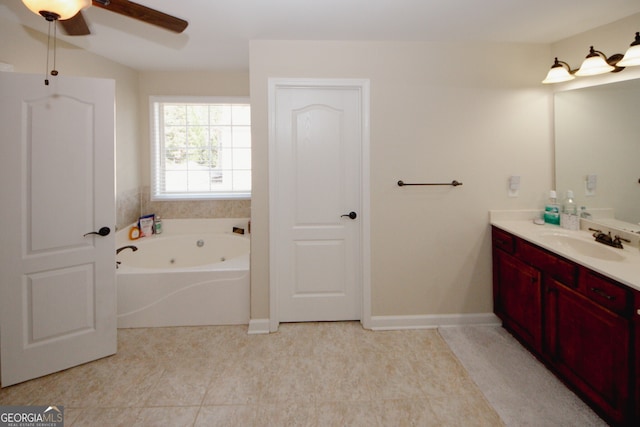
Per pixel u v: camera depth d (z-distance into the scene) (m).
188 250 3.40
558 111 2.38
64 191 1.91
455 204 2.46
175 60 2.93
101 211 2.03
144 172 3.42
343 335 2.41
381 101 2.36
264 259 2.43
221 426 1.59
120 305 2.47
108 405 1.72
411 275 2.49
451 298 2.53
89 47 2.57
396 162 2.40
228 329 2.50
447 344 2.28
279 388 1.85
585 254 1.97
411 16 1.96
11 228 1.79
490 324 2.54
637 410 1.36
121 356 2.15
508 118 2.40
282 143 2.42
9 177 1.77
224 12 1.91
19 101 1.77
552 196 2.36
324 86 2.35
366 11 1.89
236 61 2.98
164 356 2.15
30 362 1.88
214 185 3.54
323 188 2.47
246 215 3.54
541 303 1.96
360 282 2.54
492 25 2.08
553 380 1.90
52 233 1.89
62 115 1.87
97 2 1.38
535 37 2.27
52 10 1.22
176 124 3.46
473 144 2.41
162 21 1.57
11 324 1.83
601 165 2.06
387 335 2.41
